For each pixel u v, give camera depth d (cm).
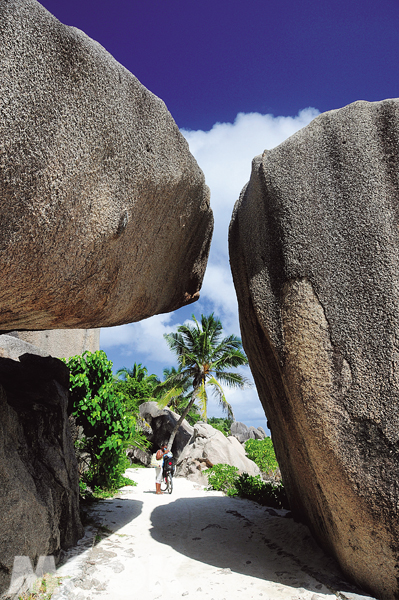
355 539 330
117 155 312
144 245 399
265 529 543
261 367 508
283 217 405
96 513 611
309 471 404
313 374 357
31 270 268
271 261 418
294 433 427
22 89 229
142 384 2348
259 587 345
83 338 1279
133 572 376
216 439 1287
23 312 306
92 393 714
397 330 337
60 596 309
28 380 480
